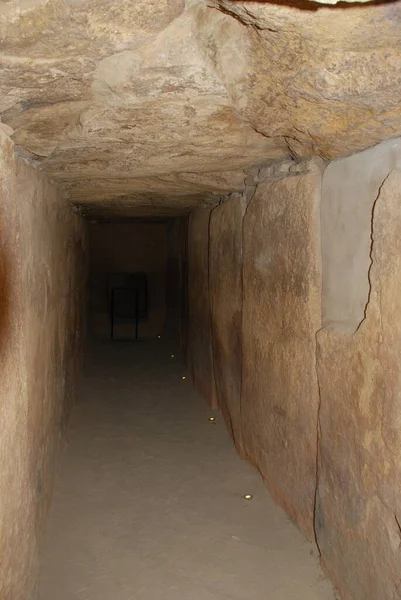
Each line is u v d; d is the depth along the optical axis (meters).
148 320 8.84
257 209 3.09
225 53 1.57
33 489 2.50
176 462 3.79
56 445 3.46
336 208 2.26
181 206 5.08
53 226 3.33
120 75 1.62
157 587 2.49
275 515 2.92
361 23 1.34
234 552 2.71
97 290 8.80
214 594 2.43
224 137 2.26
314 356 2.46
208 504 3.19
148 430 4.42
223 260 4.03
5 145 1.78
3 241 1.72
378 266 1.89
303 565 2.52
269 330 2.96
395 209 1.79
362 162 2.06
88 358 6.63
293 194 2.60
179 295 7.06
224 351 4.08
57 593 2.43
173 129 2.14
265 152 2.52
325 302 2.38
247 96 1.83
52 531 2.91
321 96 1.68
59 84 1.64
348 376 2.14
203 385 5.04
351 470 2.13
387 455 1.87
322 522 2.40
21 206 2.35
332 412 2.27
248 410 3.39
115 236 8.77
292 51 1.50
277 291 2.83
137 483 3.50
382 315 1.88
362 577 2.07
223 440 4.00
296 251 2.59
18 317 1.91
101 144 2.31
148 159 2.66
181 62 1.56
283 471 2.88
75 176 3.07
